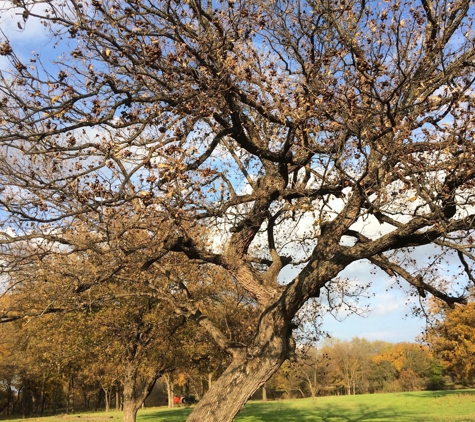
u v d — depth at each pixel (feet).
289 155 25.86
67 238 24.08
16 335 84.17
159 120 22.22
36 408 217.36
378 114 21.54
